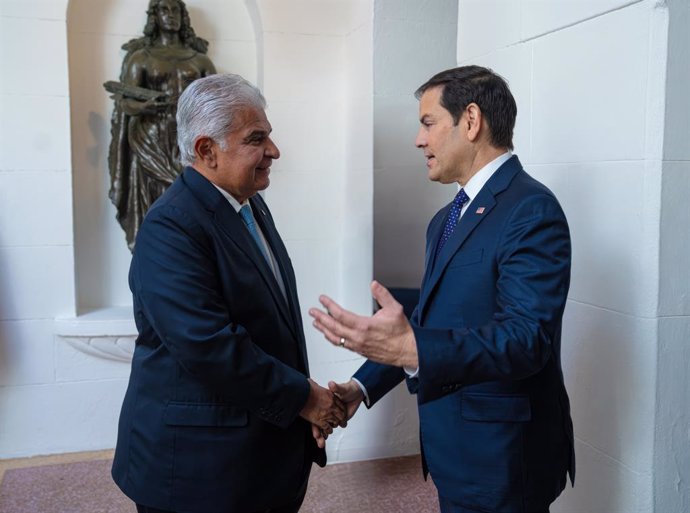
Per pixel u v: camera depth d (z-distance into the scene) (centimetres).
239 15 382
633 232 195
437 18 339
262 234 195
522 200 157
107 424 363
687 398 196
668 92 184
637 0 190
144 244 166
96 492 314
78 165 371
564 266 152
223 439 167
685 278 192
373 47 332
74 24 362
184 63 354
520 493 162
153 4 356
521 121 245
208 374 159
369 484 328
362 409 358
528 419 163
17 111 334
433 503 308
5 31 329
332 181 371
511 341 142
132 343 354
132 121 353
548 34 228
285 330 181
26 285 345
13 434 352
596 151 208
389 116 338
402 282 356
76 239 373
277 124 360
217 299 165
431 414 173
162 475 167
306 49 360
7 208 338
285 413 167
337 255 374
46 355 352
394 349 141
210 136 169
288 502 184
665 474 196
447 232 178
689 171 189
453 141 169
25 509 297
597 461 214
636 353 196
